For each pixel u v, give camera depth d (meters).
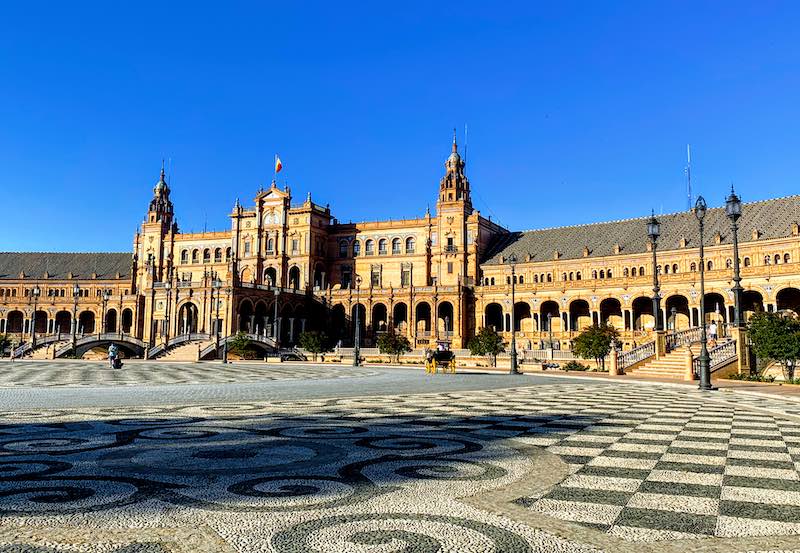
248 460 12.43
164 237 153.62
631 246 112.94
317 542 7.58
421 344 120.19
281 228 138.00
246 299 117.50
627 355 56.97
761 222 100.69
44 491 9.82
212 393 30.75
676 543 7.70
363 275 139.38
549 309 117.88
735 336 49.31
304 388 35.06
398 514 8.76
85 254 168.50
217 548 7.35
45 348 108.12
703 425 18.34
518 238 134.38
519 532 8.05
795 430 17.30
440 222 132.50
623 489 10.30
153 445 14.18
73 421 18.61
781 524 8.47
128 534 7.80
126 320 155.25
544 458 12.88
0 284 159.50
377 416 20.47
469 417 20.28
